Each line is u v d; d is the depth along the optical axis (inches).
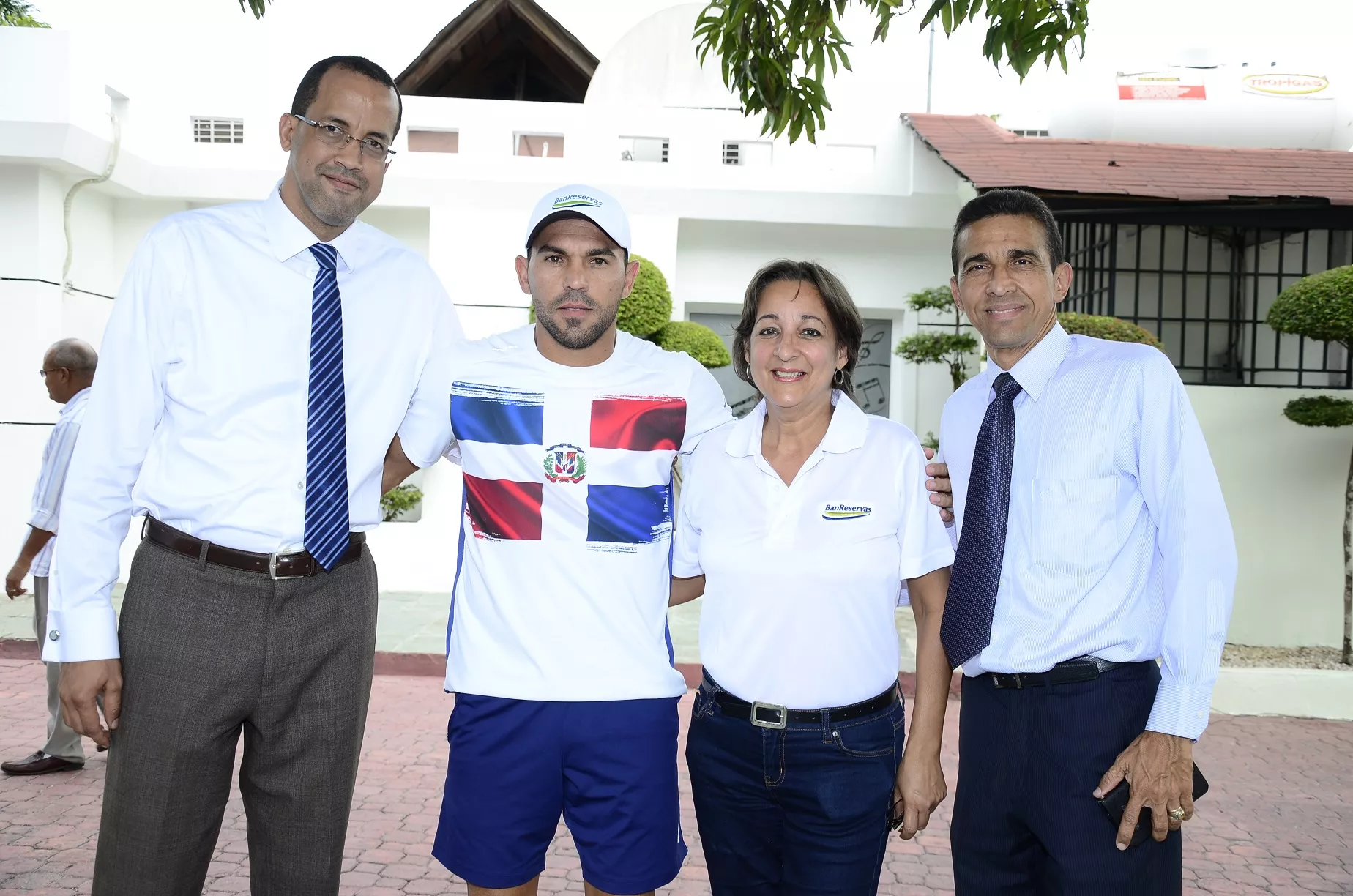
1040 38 162.6
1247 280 387.5
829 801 96.7
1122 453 93.7
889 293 459.8
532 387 108.0
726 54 174.6
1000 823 96.8
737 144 454.9
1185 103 467.8
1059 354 98.9
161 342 102.0
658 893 159.3
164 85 431.8
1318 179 364.8
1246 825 197.3
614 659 104.7
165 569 101.1
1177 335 389.1
